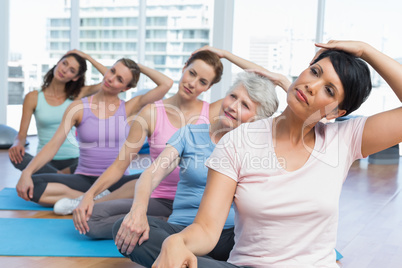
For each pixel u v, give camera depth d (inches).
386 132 58.1
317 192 57.7
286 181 57.9
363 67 55.9
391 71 56.1
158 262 52.6
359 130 59.5
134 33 324.5
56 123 150.9
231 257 62.2
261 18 299.0
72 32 317.4
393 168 232.4
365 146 59.6
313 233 58.7
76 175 133.0
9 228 112.0
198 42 314.5
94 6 325.1
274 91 80.2
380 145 59.0
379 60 56.3
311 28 287.7
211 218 57.4
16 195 144.2
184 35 317.1
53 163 150.5
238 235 61.3
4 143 238.1
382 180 200.8
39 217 122.6
